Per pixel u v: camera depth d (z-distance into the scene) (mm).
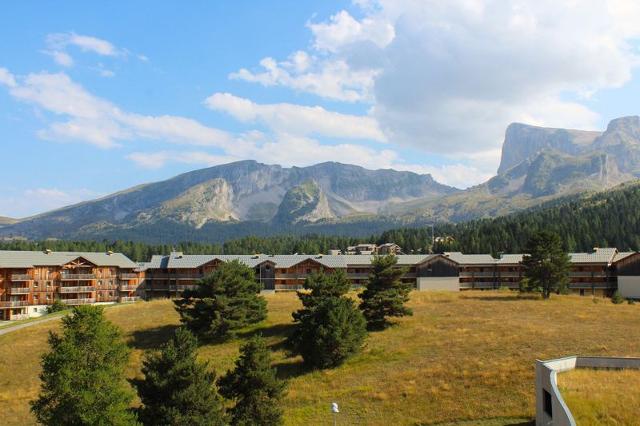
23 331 93000
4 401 63281
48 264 131000
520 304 98500
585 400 40875
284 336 82875
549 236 107750
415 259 144375
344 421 50500
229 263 92062
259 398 48906
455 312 91688
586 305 96625
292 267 141000
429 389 54844
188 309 89125
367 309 85000
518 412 47406
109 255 145875
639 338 67062
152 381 46625
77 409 40656
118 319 98750
